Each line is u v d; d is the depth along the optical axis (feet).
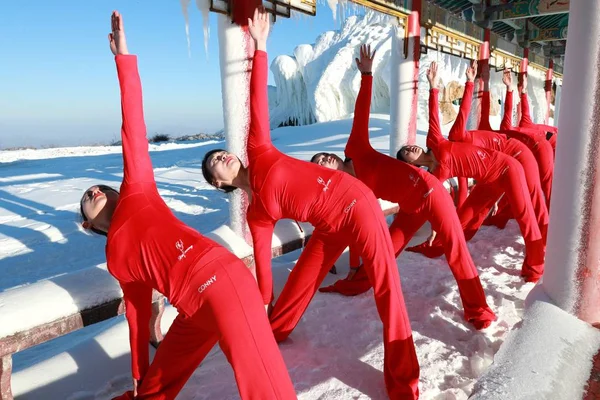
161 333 9.93
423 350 9.30
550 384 5.79
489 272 14.08
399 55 20.59
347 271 14.48
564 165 7.43
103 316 8.51
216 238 11.67
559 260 7.68
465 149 13.69
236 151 12.85
